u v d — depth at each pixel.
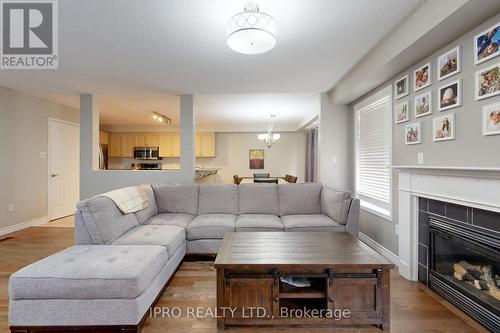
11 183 4.16
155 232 2.59
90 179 4.27
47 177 4.88
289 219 3.23
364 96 3.63
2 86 3.95
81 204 2.28
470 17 1.72
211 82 3.68
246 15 1.82
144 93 4.25
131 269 1.74
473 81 1.87
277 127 7.52
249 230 2.98
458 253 2.16
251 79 3.56
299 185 3.66
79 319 1.67
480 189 1.78
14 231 4.20
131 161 8.00
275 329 1.79
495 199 1.67
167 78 3.52
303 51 2.69
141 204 3.02
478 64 1.82
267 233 2.53
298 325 1.82
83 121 4.30
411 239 2.50
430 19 1.87
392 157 2.93
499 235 1.69
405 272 2.54
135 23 2.16
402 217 2.59
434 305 2.06
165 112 5.92
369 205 3.57
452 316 1.92
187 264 2.89
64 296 1.66
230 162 7.95
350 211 2.98
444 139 2.13
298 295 1.81
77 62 2.97
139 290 1.71
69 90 4.12
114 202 2.57
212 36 2.38
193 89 4.03
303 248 2.09
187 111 4.28
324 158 4.23
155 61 2.94
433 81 2.27
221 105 5.16
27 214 4.46
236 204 3.58
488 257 1.78
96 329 1.68
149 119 6.82
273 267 1.76
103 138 7.46
